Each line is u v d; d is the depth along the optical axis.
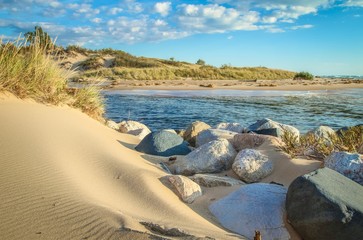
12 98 6.48
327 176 3.90
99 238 2.57
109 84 37.00
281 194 4.16
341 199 3.38
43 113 6.30
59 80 8.07
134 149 7.01
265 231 3.62
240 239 3.13
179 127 13.61
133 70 50.03
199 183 5.01
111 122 9.91
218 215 3.96
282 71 65.69
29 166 3.93
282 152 5.95
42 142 4.79
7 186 3.36
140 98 24.84
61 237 2.57
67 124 6.20
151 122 14.73
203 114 17.11
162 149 6.94
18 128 5.04
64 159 4.50
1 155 4.05
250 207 3.88
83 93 8.95
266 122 8.89
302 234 3.54
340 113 17.67
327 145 6.21
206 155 5.89
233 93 29.41
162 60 64.94
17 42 7.53
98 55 59.03
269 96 26.98
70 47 59.22
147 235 2.62
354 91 32.28
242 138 6.88
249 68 66.19
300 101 23.44
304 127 13.59
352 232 3.22
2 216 2.82
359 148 5.98
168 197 4.16
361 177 4.66
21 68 7.07
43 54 8.18
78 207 3.06
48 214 2.91
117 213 2.98
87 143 5.57
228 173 5.75
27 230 2.65
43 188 3.43
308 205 3.48
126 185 4.30
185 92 30.11
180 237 2.73
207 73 55.03
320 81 48.06
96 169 4.68
